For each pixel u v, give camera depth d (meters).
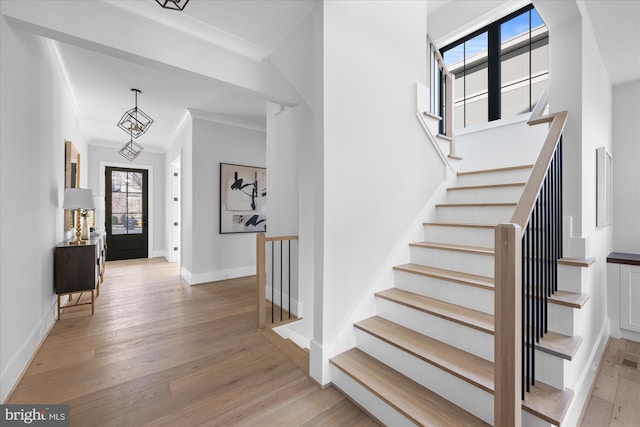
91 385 1.90
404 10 2.57
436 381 1.58
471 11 3.74
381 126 2.33
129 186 6.70
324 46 1.98
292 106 3.24
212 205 4.84
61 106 3.32
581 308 1.57
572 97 1.94
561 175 1.83
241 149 5.19
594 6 1.95
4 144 1.78
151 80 3.50
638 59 2.55
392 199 2.41
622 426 1.61
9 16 1.70
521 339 1.23
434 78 3.32
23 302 2.08
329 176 1.98
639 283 2.65
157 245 7.08
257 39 2.61
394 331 1.94
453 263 2.18
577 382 1.63
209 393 1.84
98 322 3.00
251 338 2.65
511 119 3.29
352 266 2.11
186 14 2.27
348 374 1.77
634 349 2.55
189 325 2.94
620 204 3.03
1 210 1.75
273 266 3.48
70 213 3.81
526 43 3.43
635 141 2.96
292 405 1.73
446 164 2.95
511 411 1.11
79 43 1.97
